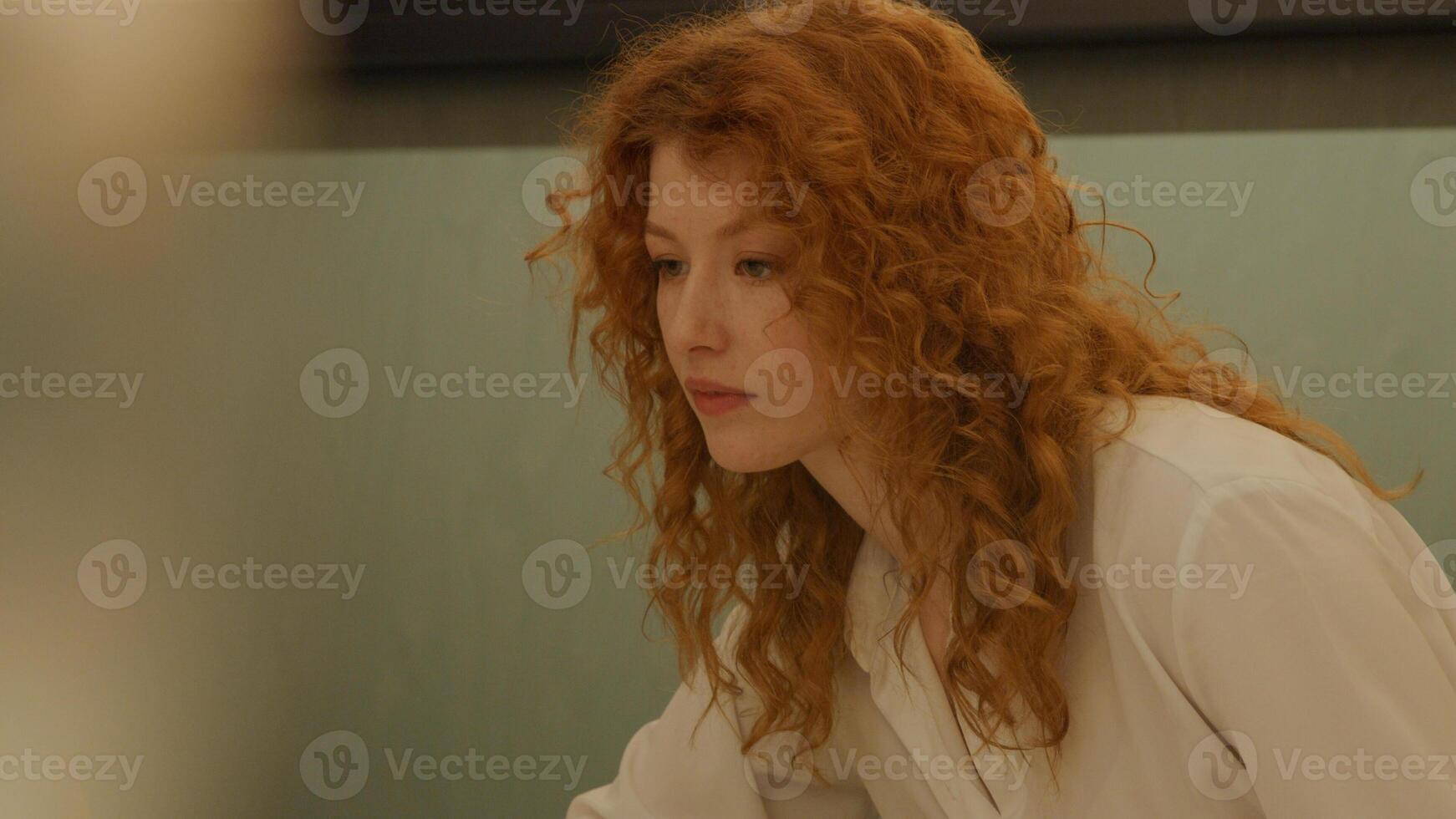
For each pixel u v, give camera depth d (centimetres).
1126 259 309
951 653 148
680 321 140
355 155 338
